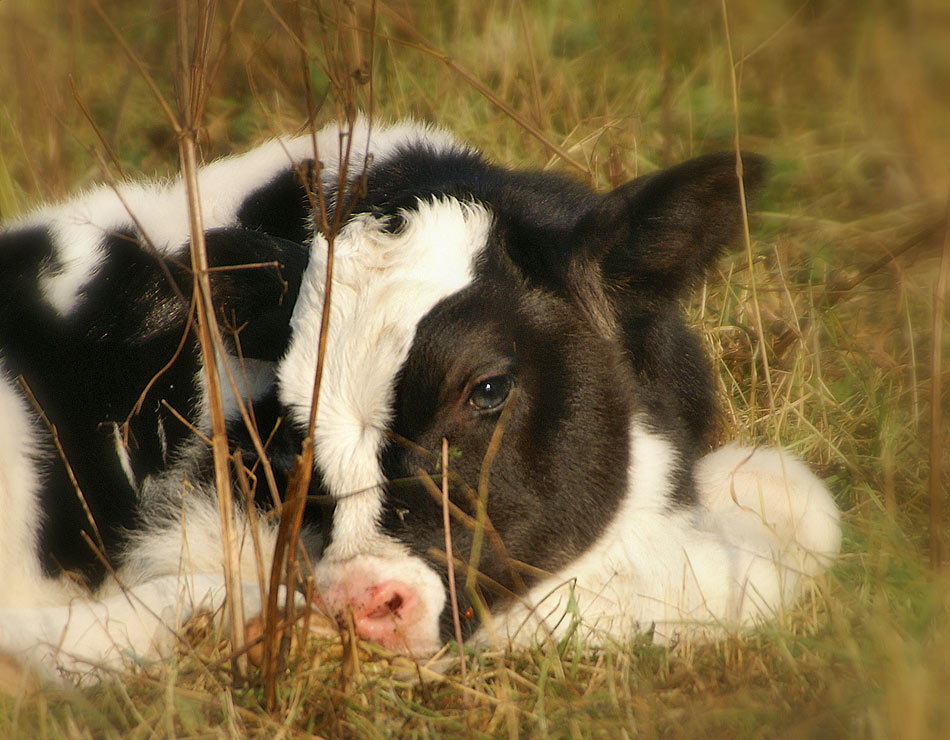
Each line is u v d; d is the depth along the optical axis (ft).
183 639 25.89
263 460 25.52
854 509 32.71
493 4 55.83
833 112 56.49
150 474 31.78
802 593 28.71
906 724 21.36
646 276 29.35
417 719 24.63
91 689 25.35
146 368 31.81
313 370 26.66
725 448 34.04
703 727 23.04
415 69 54.13
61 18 57.82
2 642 26.45
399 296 26.94
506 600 27.58
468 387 26.37
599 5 59.98
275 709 24.56
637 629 28.17
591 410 28.43
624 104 54.44
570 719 23.90
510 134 49.85
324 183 33.55
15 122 51.21
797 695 24.26
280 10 48.80
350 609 25.04
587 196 32.86
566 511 28.04
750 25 60.85
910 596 27.58
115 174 48.49
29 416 30.83
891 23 61.11
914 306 42.50
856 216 50.52
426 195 29.94
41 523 30.78
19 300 32.37
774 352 39.99
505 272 28.09
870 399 36.88
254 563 29.68
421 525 25.85
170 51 54.34
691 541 29.94
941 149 53.16
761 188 28.99
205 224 34.71
